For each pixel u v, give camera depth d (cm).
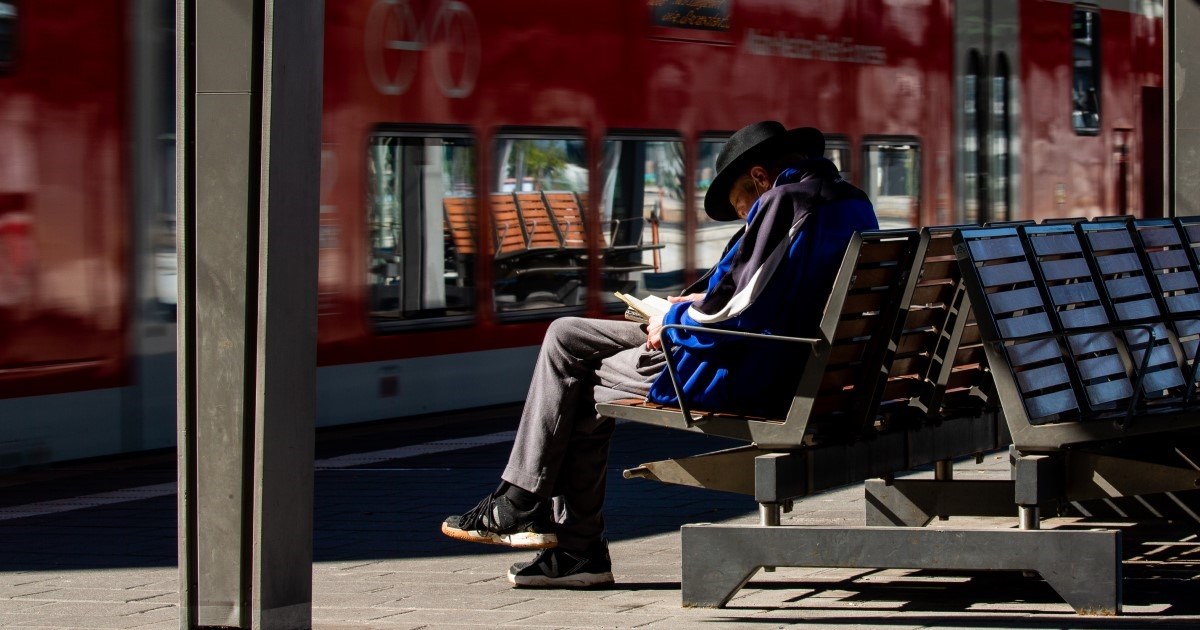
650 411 668
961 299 717
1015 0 2273
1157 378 734
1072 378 676
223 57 559
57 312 1183
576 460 722
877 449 700
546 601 704
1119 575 621
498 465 1197
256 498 568
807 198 653
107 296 1219
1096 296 711
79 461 1207
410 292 1450
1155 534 830
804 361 658
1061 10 2383
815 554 648
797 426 636
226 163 562
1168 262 793
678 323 657
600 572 736
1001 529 634
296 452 577
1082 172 2448
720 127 1767
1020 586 702
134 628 679
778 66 1842
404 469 1181
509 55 1532
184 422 577
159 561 860
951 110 2139
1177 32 1049
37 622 697
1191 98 1048
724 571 664
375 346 1416
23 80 1160
